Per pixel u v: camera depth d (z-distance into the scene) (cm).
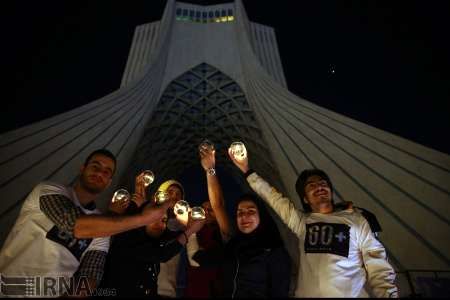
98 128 992
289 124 1112
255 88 1415
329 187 219
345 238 191
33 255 155
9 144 685
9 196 615
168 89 1708
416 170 702
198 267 275
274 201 236
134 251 217
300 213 224
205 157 258
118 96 1145
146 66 1366
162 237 242
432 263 539
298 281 199
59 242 161
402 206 666
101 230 138
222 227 255
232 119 1856
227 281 222
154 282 227
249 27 1852
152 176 282
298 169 947
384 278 180
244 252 208
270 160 1641
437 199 621
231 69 1741
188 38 1842
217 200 255
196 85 1792
